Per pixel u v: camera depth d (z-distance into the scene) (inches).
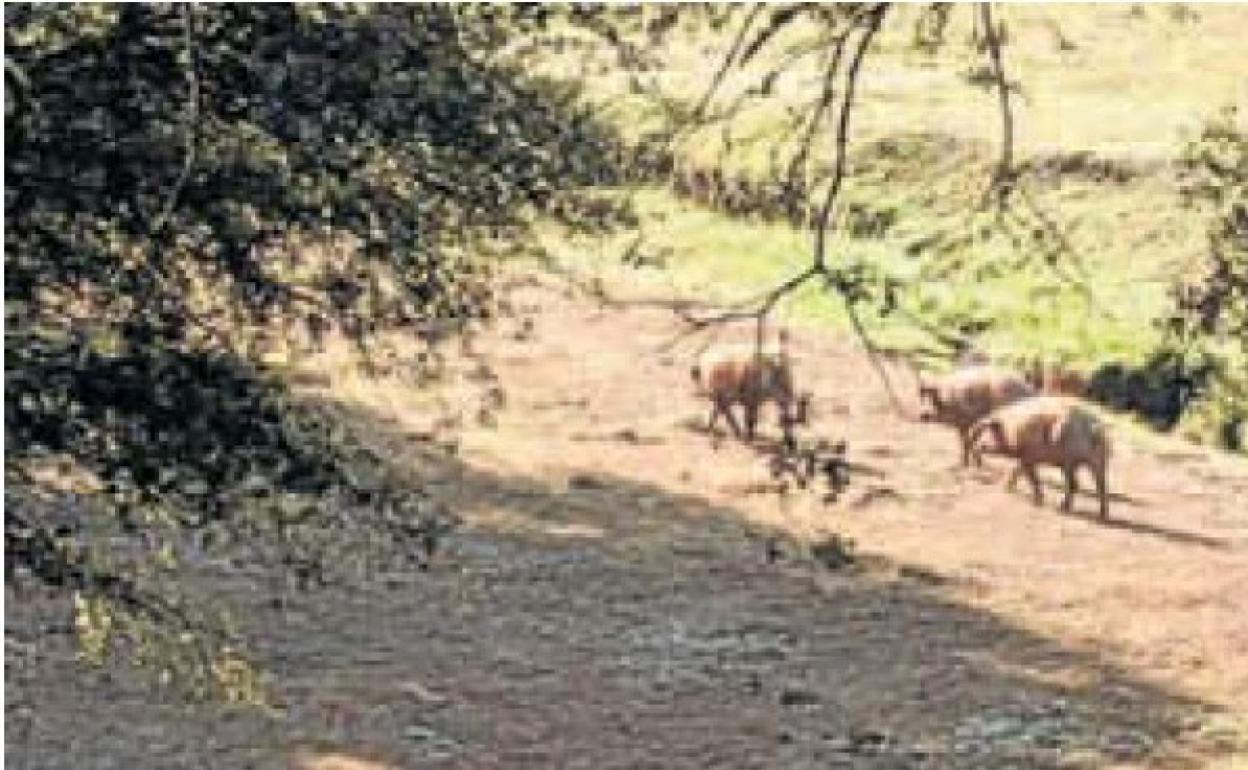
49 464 1381.6
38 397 1263.5
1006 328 3855.8
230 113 1311.5
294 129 1344.7
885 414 3540.8
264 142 1294.3
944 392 3302.2
